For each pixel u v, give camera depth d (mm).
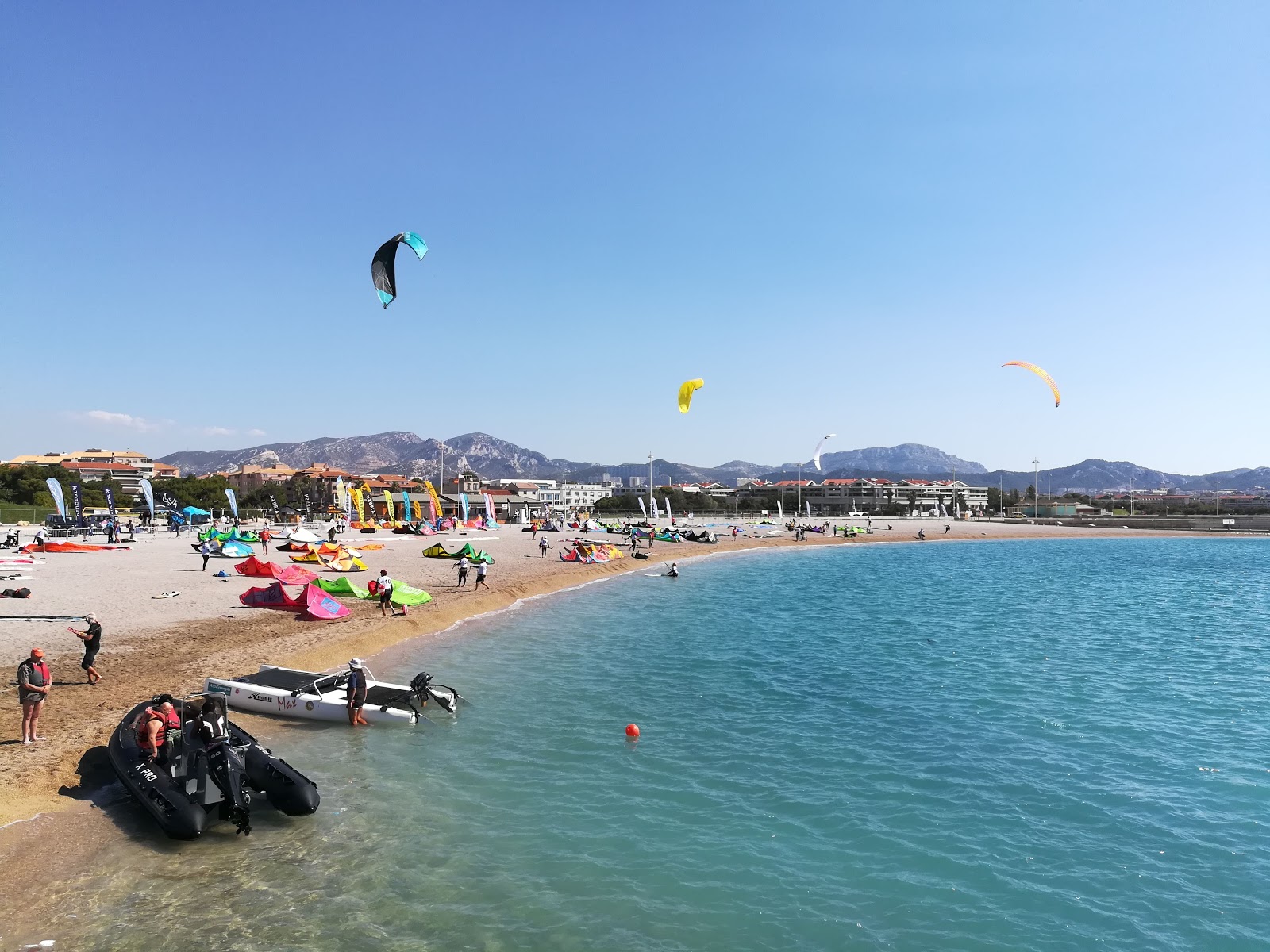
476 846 12758
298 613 30875
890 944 10469
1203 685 24844
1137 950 10500
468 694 21828
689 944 10305
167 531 85438
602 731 18922
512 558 62719
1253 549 106625
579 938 10320
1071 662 28078
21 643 23500
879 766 17078
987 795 15531
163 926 10039
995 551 98500
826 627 35594
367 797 14523
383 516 128375
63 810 12727
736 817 14258
